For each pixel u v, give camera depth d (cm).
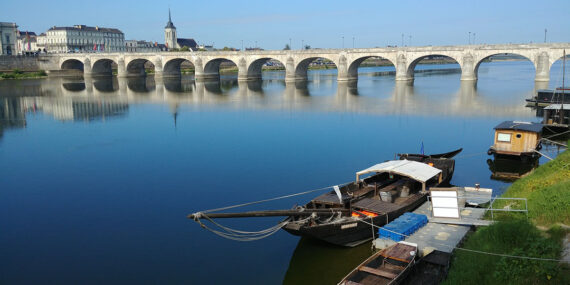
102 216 2861
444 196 2391
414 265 1861
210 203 3034
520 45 10981
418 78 15262
